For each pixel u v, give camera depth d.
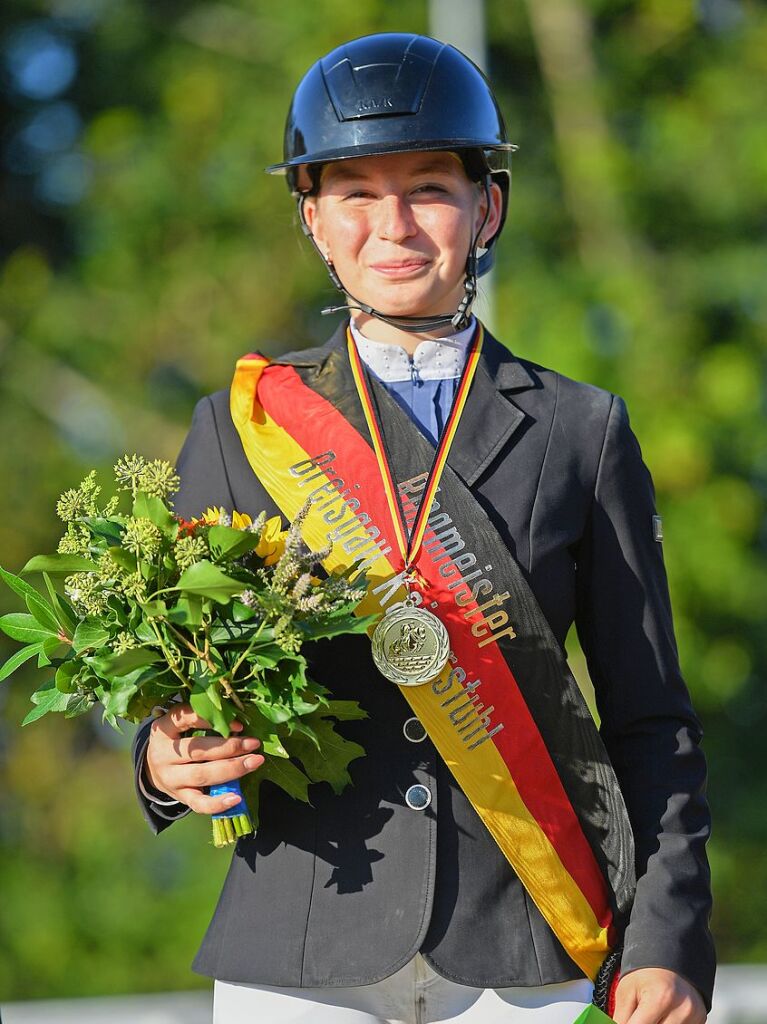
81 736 19.58
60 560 3.67
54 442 19.28
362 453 4.04
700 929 3.84
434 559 3.94
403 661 3.85
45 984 18.33
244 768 3.69
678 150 18.31
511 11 19.05
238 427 4.13
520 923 3.82
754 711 18.58
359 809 3.83
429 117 4.07
